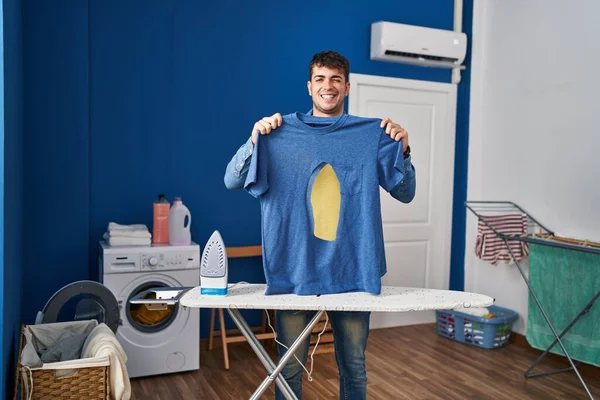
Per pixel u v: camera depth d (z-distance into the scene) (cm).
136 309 348
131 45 384
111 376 260
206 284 201
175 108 398
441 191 489
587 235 386
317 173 207
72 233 366
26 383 243
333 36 442
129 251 338
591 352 352
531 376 363
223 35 409
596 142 380
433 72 480
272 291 204
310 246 206
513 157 447
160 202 369
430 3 472
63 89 360
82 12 362
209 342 408
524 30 436
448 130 488
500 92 459
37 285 360
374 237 205
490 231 418
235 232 422
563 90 404
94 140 378
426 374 366
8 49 230
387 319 475
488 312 434
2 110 217
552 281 377
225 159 415
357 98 452
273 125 202
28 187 354
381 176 212
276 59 425
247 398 322
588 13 386
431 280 491
